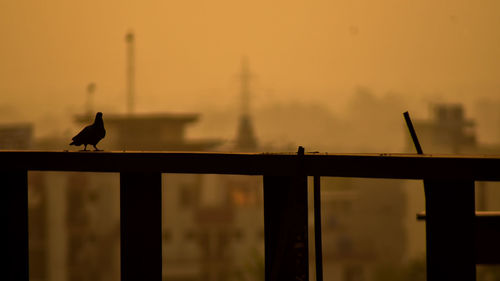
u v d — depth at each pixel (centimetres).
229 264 2889
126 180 322
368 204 2888
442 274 288
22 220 336
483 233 401
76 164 323
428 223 292
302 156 295
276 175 299
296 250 294
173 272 2838
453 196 286
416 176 281
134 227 321
